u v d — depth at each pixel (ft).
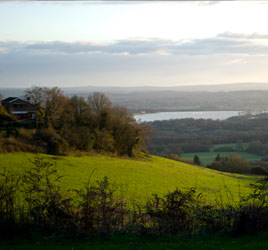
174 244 27.17
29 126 205.67
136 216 31.65
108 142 209.67
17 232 29.07
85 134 197.47
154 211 31.73
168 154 305.73
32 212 30.53
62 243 27.25
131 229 30.17
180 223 31.30
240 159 252.01
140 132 226.17
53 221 29.91
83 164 150.41
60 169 126.62
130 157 215.72
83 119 218.18
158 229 30.71
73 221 29.12
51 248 26.04
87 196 31.55
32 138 174.60
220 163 258.98
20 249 25.73
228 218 31.55
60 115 207.10
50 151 168.86
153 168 174.09
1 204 30.25
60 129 197.67
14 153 147.54
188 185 124.98
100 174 129.80
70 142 186.70
